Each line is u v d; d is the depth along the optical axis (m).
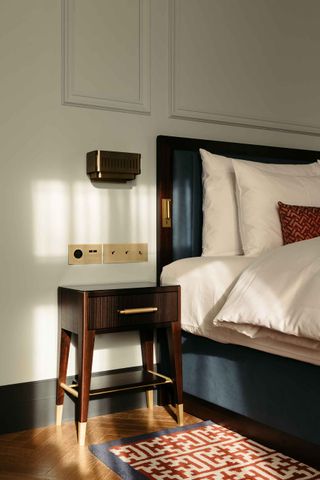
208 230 3.43
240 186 3.35
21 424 2.97
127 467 2.38
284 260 2.51
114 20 3.28
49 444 2.72
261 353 2.59
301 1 4.10
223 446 2.60
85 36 3.18
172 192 3.46
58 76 3.10
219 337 2.82
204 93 3.64
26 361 3.00
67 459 2.51
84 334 2.75
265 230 3.23
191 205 3.51
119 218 3.31
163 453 2.53
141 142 3.40
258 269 2.57
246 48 3.83
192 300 3.02
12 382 2.96
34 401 3.01
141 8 3.37
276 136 4.02
